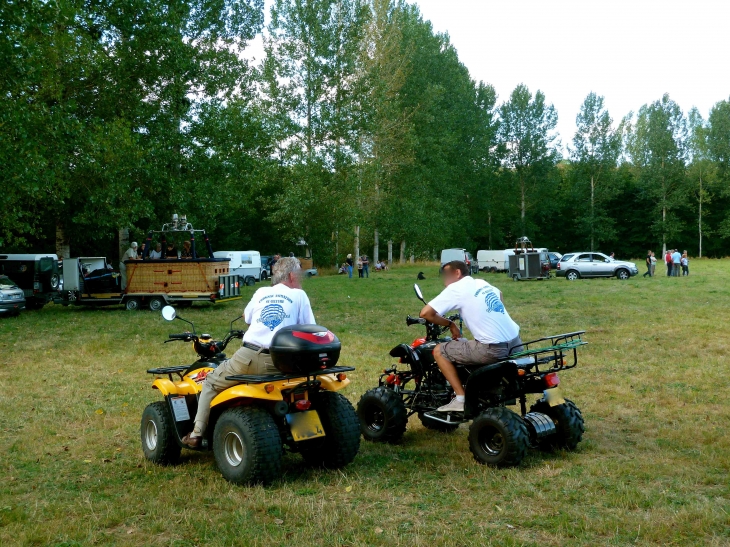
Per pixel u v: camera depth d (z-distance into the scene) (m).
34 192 19.02
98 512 4.89
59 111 19.73
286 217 45.19
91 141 21.12
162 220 29.42
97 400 8.80
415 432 7.23
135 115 26.89
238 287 22.67
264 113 41.38
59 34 21.88
